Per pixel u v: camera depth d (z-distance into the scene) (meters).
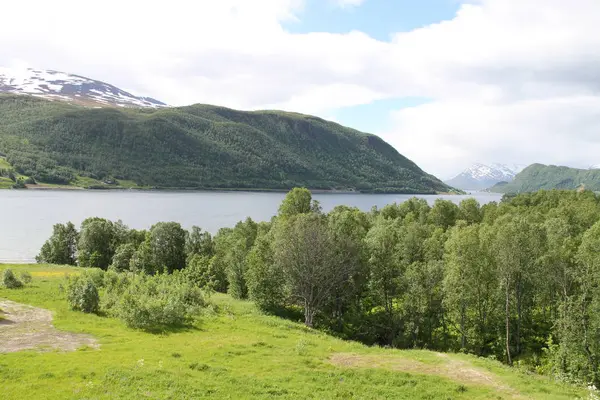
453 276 59.16
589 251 52.94
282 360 32.94
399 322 66.56
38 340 32.62
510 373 33.75
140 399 22.55
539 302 69.00
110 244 111.06
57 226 115.62
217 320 46.81
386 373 31.25
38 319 39.03
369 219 125.38
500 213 120.44
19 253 128.12
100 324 39.50
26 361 27.17
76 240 117.62
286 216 96.69
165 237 102.88
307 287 63.78
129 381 24.81
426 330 65.88
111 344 33.25
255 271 63.62
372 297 74.44
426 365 34.38
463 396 27.70
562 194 146.50
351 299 73.75
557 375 46.38
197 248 102.38
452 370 33.19
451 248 65.44
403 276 67.06
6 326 35.97
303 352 35.78
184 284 55.69
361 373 30.97
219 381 26.61
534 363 54.75
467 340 60.69
